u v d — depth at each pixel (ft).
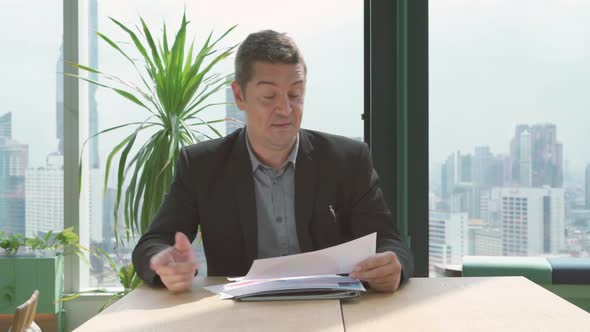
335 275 4.63
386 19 10.25
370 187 5.89
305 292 4.39
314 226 5.69
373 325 3.64
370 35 10.48
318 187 5.74
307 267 4.59
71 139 11.85
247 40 5.39
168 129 10.15
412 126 10.23
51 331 10.99
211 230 5.73
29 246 11.02
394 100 10.27
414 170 10.23
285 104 5.25
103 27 11.87
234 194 5.70
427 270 10.23
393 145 10.28
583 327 3.56
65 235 10.94
